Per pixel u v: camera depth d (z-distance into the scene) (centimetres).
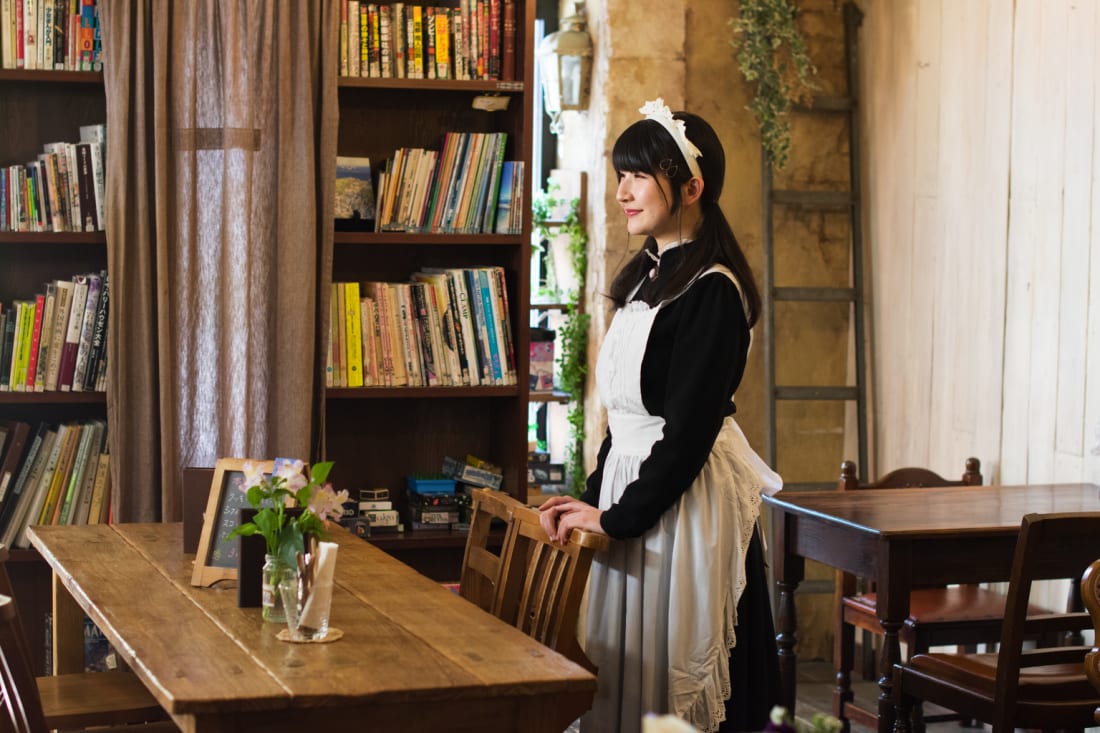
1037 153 393
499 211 398
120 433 362
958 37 431
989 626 365
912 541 294
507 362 399
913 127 457
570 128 511
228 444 368
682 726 95
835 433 498
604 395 251
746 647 239
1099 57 367
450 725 180
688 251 240
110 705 252
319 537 208
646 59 466
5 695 213
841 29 488
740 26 466
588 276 484
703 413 228
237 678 176
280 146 367
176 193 364
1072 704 273
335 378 383
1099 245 367
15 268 383
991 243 415
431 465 418
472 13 393
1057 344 385
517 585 254
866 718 389
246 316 367
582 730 248
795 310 491
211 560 238
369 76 384
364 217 389
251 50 365
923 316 453
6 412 387
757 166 485
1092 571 225
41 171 363
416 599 229
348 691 171
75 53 365
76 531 287
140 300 363
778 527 339
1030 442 397
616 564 243
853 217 484
